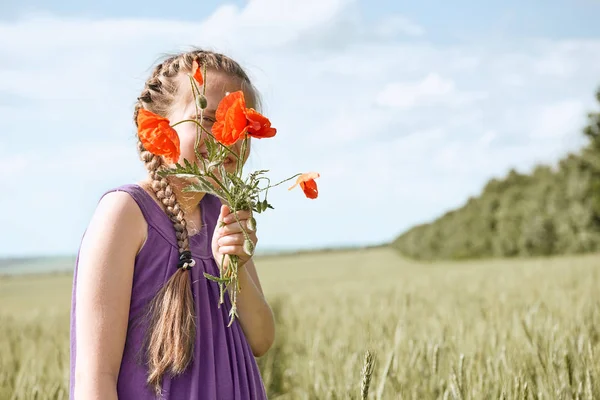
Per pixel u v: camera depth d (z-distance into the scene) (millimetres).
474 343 4207
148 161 1896
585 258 24188
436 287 14211
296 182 1610
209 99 1896
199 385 1786
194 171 1622
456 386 2943
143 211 1793
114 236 1735
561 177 46875
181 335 1723
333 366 4301
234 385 1884
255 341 2088
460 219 71188
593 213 43344
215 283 1927
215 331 1894
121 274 1719
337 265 67375
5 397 4109
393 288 14836
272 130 1607
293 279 40188
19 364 5551
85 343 1661
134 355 1724
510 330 4594
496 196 63250
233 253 1744
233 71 1989
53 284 59062
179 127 1900
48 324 11141
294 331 8008
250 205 1644
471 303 8453
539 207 48938
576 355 3529
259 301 2072
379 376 3662
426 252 76000
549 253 47594
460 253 64875
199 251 1898
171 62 2023
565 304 6859
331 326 7738
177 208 1844
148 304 1757
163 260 1792
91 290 1691
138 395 1701
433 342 3990
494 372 3410
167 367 1721
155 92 1977
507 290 10906
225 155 1654
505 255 54406
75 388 1662
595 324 4832
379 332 4727
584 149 43969
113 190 1821
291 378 5148
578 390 3002
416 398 3396
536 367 3436
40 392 3807
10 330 9383
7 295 43875
